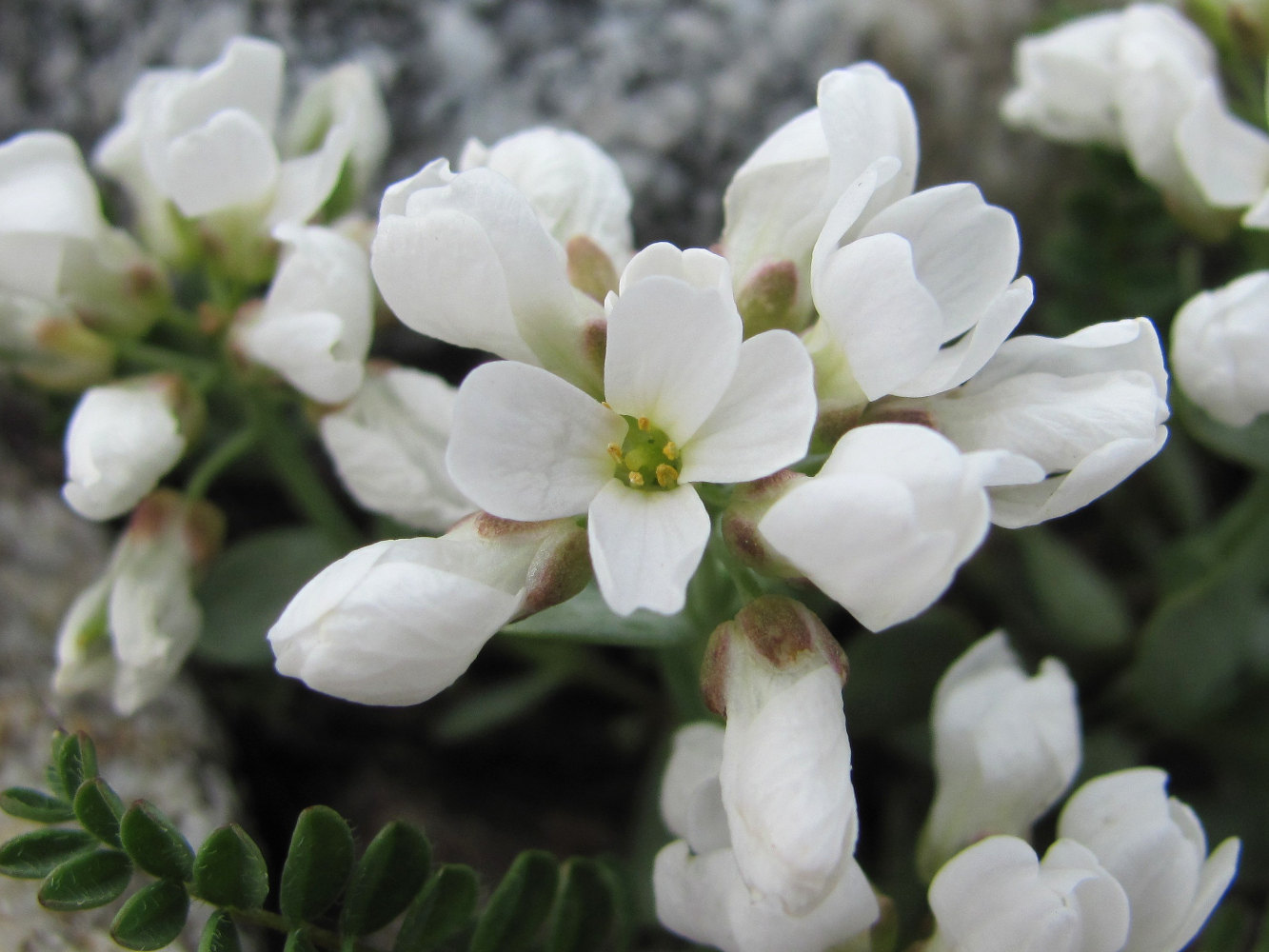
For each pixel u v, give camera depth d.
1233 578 0.05
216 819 0.05
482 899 0.05
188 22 0.07
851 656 0.05
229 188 0.05
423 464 0.05
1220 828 0.06
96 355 0.05
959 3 0.07
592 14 0.07
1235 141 0.05
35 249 0.05
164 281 0.05
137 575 0.05
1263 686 0.06
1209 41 0.06
